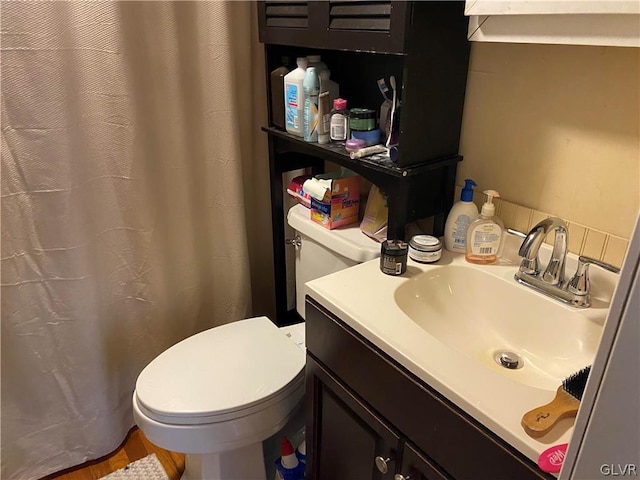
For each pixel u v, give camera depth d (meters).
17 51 1.21
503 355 1.04
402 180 1.14
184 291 1.72
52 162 1.32
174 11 1.41
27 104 1.25
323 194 1.36
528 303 1.04
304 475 1.45
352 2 1.11
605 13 0.77
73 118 1.33
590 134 0.98
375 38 1.08
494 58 1.11
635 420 0.50
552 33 0.85
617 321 0.50
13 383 1.47
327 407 1.18
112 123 1.40
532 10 0.84
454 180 1.26
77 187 1.38
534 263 1.06
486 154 1.19
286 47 1.49
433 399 0.84
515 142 1.12
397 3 1.00
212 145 1.60
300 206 1.57
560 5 0.80
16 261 1.36
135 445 1.73
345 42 1.15
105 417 1.64
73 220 1.39
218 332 1.50
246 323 1.55
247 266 1.80
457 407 0.80
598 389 0.53
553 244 1.08
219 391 1.27
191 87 1.52
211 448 1.26
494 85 1.12
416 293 1.11
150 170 1.52
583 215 1.04
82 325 1.49
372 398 1.00
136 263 1.58
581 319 0.96
